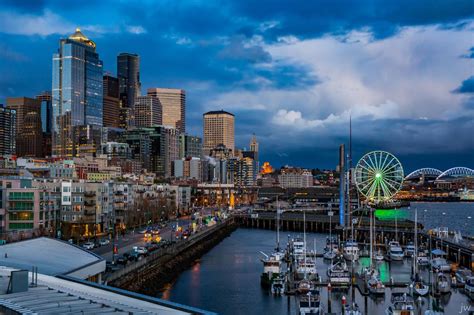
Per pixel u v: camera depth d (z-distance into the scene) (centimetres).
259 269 19125
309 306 12362
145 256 18075
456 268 18138
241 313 12781
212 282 16588
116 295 6681
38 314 5362
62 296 6253
